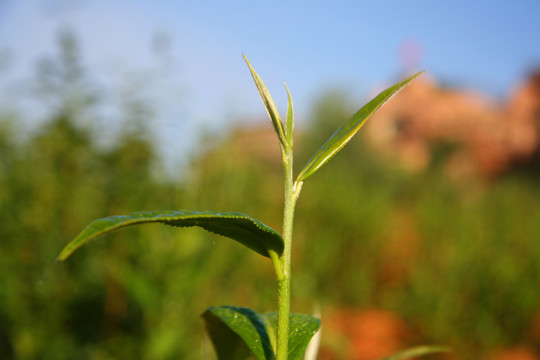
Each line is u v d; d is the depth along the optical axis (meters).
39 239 2.84
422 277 4.26
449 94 10.95
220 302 3.07
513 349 3.74
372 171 8.82
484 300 4.05
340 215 5.02
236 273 3.48
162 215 0.43
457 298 4.04
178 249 2.54
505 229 5.10
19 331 2.59
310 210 5.09
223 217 0.46
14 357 2.68
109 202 3.18
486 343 3.67
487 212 5.89
